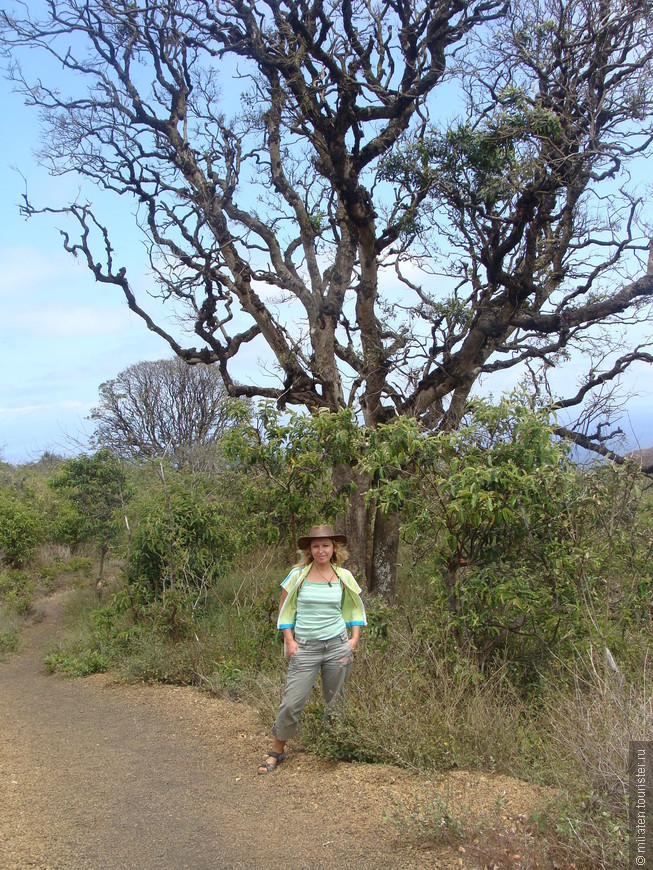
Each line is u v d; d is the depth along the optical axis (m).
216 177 14.12
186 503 12.19
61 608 18.27
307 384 12.97
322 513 9.19
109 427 28.64
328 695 5.98
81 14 13.38
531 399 7.24
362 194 12.10
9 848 4.47
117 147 13.98
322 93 12.36
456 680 6.58
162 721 7.64
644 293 11.91
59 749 6.84
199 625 10.70
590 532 7.43
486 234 13.06
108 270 13.53
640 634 7.18
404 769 5.45
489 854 3.94
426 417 13.20
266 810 4.97
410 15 12.30
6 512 20.89
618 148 11.43
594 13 11.40
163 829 4.75
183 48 13.85
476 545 7.57
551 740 5.66
